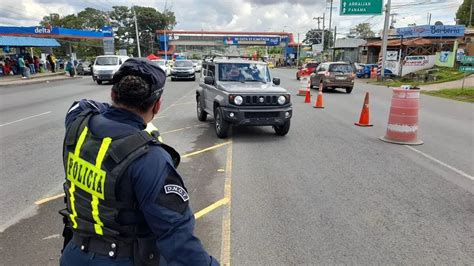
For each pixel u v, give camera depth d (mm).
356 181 5766
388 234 4066
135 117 1690
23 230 4148
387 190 5391
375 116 12312
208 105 9945
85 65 39438
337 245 3826
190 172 6137
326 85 20734
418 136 9234
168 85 25016
